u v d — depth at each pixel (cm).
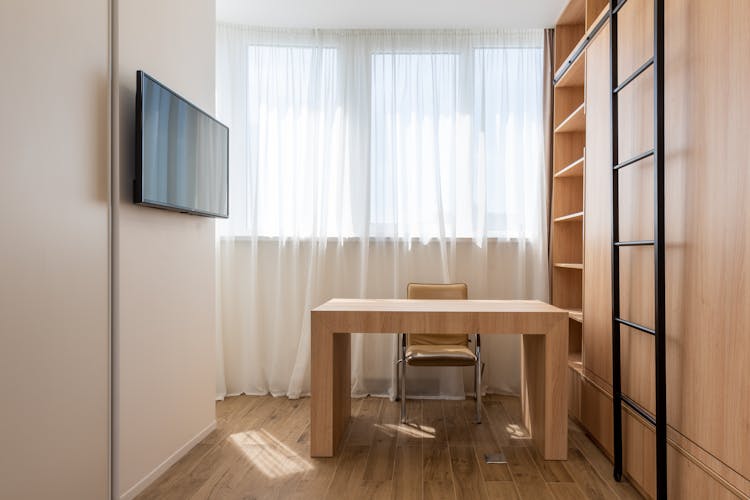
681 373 206
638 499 244
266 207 435
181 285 294
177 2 290
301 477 269
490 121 436
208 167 312
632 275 255
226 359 434
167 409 278
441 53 434
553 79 423
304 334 426
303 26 427
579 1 370
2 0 167
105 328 224
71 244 201
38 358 184
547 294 422
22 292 177
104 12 222
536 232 430
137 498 244
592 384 317
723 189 177
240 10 399
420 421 365
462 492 253
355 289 437
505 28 430
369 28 430
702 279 191
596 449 310
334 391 305
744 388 166
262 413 381
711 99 184
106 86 224
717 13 180
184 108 277
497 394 436
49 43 188
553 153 420
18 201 174
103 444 223
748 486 164
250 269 435
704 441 189
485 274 428
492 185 436
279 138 432
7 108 169
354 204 434
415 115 434
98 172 218
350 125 434
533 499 245
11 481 173
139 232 249
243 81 429
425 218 434
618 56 276
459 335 402
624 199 266
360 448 312
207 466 282
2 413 169
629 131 261
